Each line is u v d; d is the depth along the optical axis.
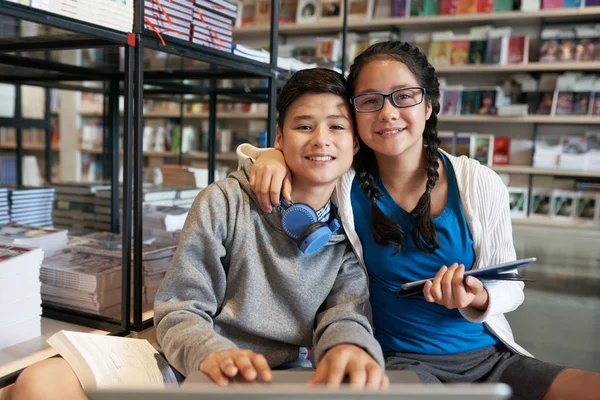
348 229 1.23
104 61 1.88
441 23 4.55
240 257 1.12
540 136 4.45
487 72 4.54
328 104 1.10
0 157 4.86
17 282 1.25
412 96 1.15
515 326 2.20
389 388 0.60
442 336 1.23
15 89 3.22
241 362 0.86
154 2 1.43
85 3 1.24
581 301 2.54
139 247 1.39
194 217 1.12
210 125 2.65
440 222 1.23
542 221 4.24
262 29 4.90
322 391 0.61
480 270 1.03
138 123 1.37
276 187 1.07
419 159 1.25
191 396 0.62
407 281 1.24
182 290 1.09
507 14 4.19
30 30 1.32
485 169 1.26
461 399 0.60
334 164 1.10
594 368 1.77
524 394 1.14
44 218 2.24
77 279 1.48
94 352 1.03
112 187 2.35
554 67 4.10
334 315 1.07
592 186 4.21
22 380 0.96
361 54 1.20
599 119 4.04
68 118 5.70
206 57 1.63
